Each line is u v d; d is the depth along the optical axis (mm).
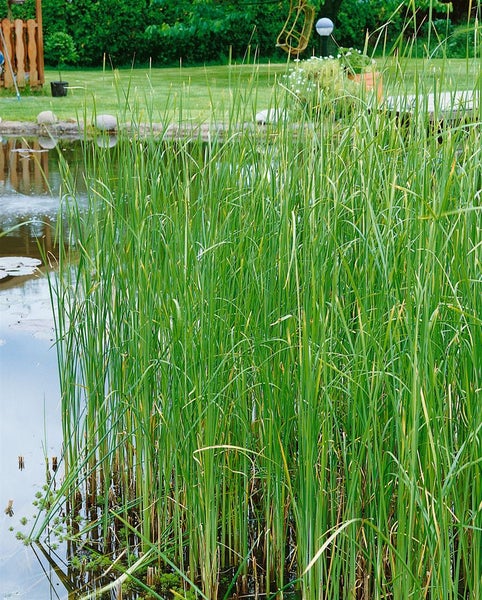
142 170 2682
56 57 18719
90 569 2504
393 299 2168
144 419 2531
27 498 2852
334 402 2266
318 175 2387
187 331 2371
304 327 2045
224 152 2650
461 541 1952
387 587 2297
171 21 18781
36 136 10844
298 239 2418
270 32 17672
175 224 2520
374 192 2369
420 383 1888
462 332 2074
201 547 2361
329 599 2227
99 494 2832
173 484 2768
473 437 1924
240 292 2410
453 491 2027
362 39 16547
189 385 2396
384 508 2051
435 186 2225
